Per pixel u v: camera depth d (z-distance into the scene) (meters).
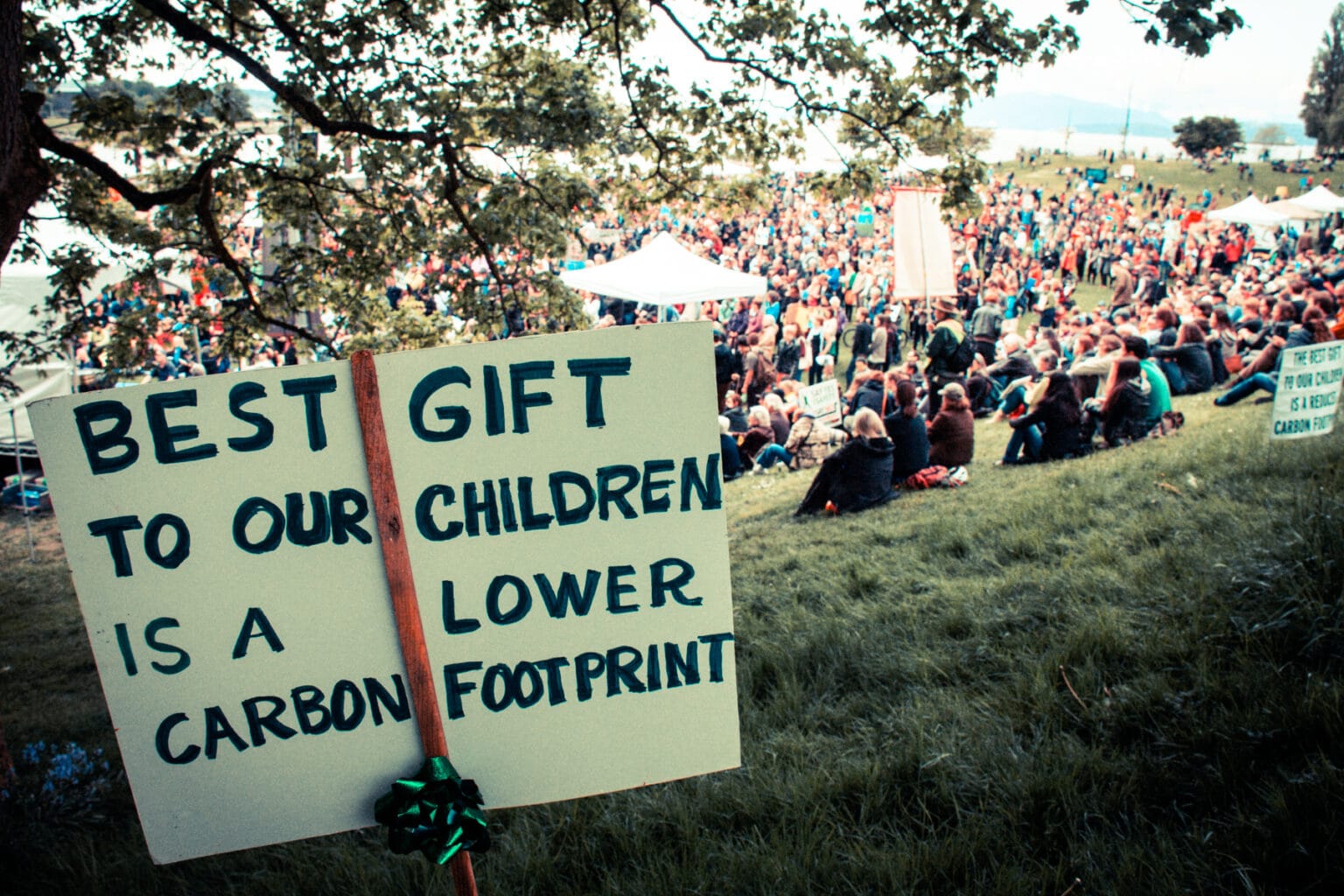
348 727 1.90
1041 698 4.10
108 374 7.74
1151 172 30.91
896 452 9.21
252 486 1.83
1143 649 4.29
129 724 1.85
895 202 11.73
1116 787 3.41
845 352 18.91
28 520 11.52
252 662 1.87
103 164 6.17
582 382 1.93
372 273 7.92
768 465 11.36
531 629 1.97
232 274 8.00
